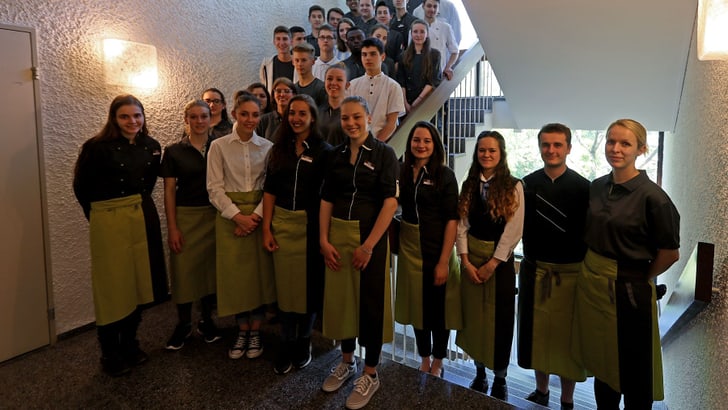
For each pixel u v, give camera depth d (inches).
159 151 90.2
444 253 81.1
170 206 89.0
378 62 113.1
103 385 80.3
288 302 83.9
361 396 73.5
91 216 80.1
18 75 89.7
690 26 95.2
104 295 80.5
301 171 80.9
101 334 82.4
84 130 102.7
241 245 86.6
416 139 79.8
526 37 115.5
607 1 97.7
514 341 150.0
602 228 68.5
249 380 81.4
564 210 75.6
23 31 89.9
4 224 89.4
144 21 113.2
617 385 68.3
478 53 162.4
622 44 107.0
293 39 140.6
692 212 92.0
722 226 64.2
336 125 100.7
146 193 88.4
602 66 116.3
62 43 97.0
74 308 103.5
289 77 131.7
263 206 85.5
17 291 91.9
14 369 87.0
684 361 81.4
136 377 82.5
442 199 80.9
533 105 143.6
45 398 76.5
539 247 79.1
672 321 76.8
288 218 82.4
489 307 80.2
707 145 77.9
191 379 81.7
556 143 74.0
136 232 85.0
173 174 89.2
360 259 74.0
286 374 83.4
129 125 80.4
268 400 75.2
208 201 92.4
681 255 107.2
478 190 80.3
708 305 66.7
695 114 93.0
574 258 77.0
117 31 107.5
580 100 133.1
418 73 138.1
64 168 99.7
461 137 169.9
